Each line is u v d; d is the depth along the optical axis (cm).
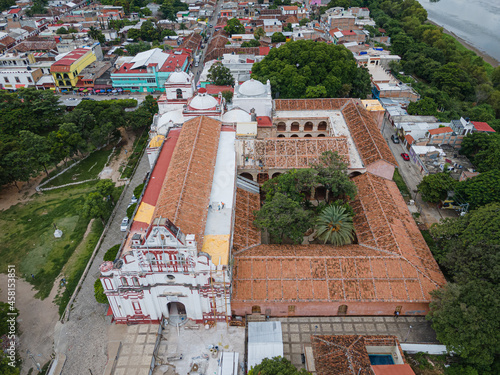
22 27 19575
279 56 12788
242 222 7038
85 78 14675
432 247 6912
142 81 14512
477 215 6475
